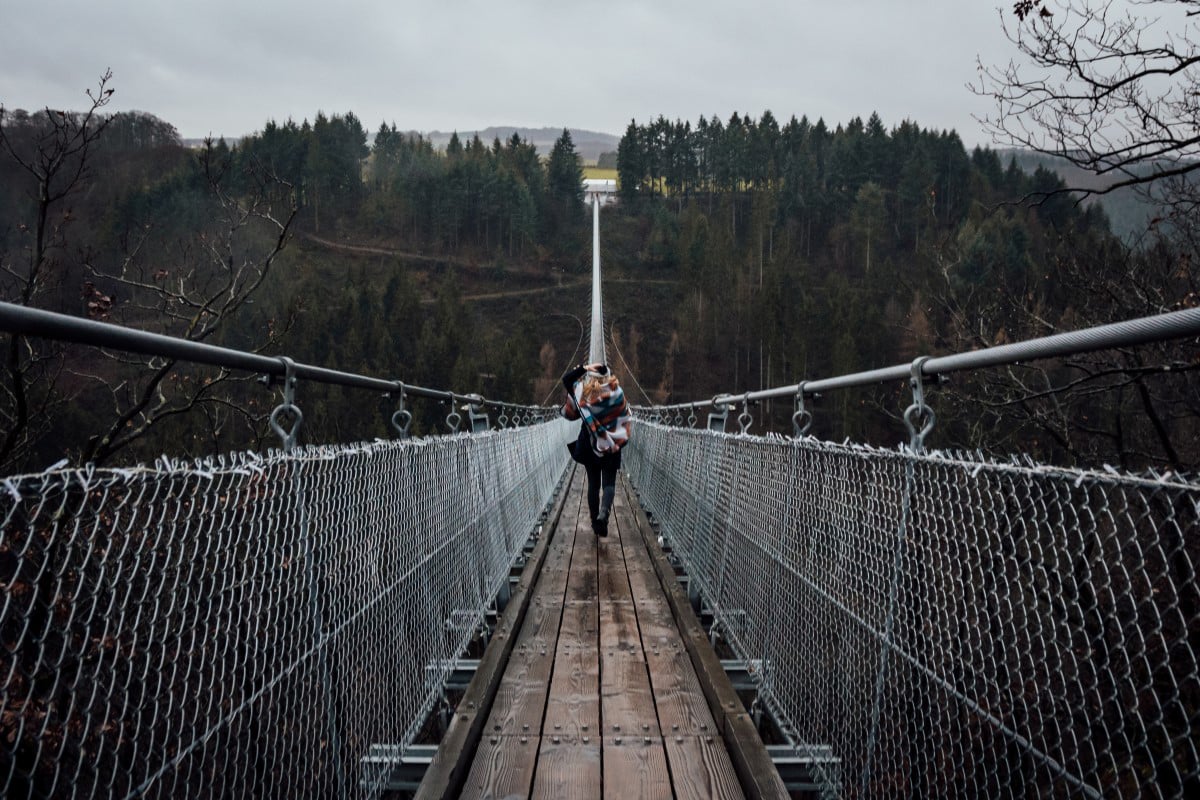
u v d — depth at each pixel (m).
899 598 1.84
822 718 2.43
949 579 1.57
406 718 2.49
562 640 3.70
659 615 4.14
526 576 4.70
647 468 9.55
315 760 1.70
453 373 56.47
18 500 0.88
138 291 7.71
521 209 111.25
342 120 114.94
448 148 137.38
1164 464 6.90
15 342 5.32
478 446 4.19
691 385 74.50
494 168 115.44
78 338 1.26
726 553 4.03
